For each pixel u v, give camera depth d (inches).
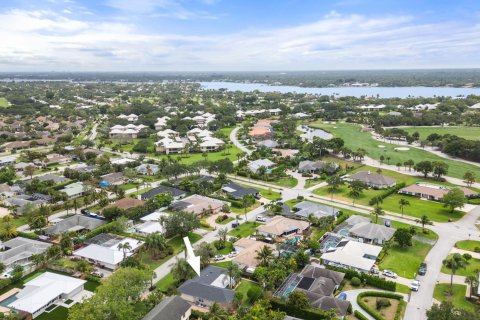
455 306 4434.1
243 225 6830.7
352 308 4409.5
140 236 6264.8
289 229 6417.3
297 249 5738.2
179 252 5812.0
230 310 4357.8
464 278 5093.5
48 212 6875.0
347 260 5369.1
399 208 7751.0
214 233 6486.2
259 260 5324.8
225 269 5083.7
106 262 5319.9
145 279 4357.8
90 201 7657.5
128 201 7401.6
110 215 6820.9
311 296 4463.6
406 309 4409.5
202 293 4515.3
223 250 5876.0
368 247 5738.2
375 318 4217.5
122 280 4148.6
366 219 6820.9
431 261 5595.5
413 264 5487.2
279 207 7391.7
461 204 7322.8
